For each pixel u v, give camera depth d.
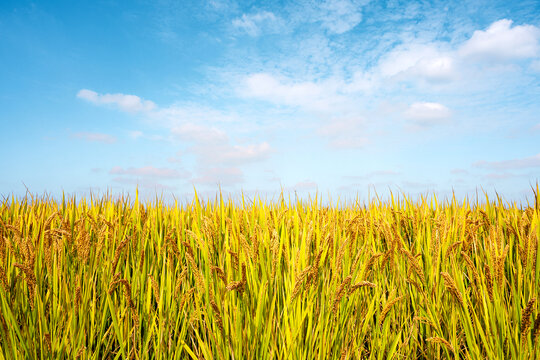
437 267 2.30
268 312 1.91
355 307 2.20
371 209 3.88
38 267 2.18
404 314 2.38
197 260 2.71
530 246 2.24
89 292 2.09
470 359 1.97
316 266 1.83
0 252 1.97
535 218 2.58
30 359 1.84
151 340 2.22
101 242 2.17
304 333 1.92
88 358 1.97
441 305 2.30
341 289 1.82
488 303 1.93
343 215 3.48
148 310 2.17
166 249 2.85
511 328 1.92
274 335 1.94
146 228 2.48
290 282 1.95
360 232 2.91
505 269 2.63
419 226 2.97
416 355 2.42
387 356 2.13
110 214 3.16
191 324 2.11
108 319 2.40
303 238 2.19
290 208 3.46
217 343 1.81
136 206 3.06
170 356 2.02
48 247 2.08
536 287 2.13
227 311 1.91
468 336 1.97
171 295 2.32
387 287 2.61
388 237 2.37
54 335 1.99
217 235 2.56
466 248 2.50
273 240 2.04
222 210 3.03
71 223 2.82
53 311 2.04
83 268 2.13
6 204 4.02
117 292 2.35
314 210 3.39
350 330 2.08
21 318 1.98
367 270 2.08
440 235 2.53
